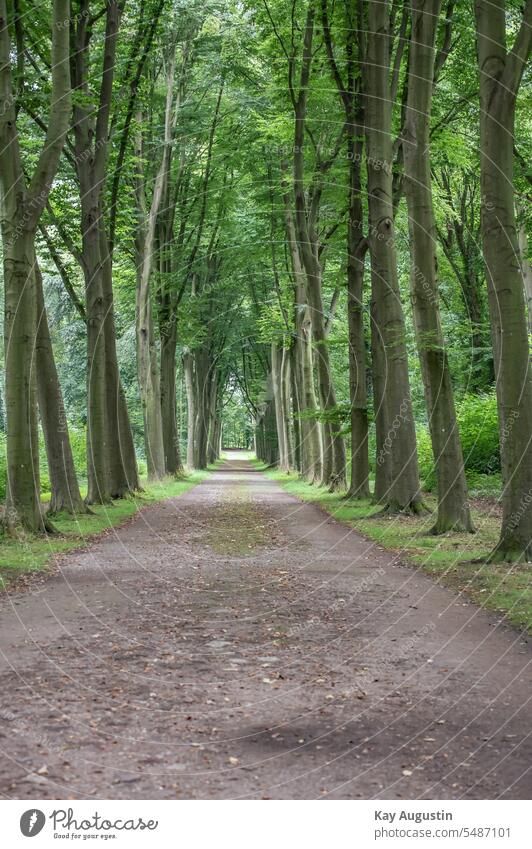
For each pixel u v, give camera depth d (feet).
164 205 127.24
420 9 60.70
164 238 129.39
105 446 89.30
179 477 154.40
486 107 46.39
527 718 21.58
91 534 64.69
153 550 57.16
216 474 199.41
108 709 21.94
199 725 20.86
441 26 79.25
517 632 31.50
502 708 22.41
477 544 55.83
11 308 59.98
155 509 91.71
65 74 59.36
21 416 60.44
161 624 32.89
